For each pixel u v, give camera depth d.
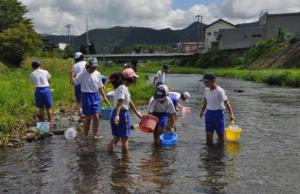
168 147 10.73
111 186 7.67
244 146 10.89
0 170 8.64
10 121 12.20
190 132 12.84
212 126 11.09
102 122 14.40
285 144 11.21
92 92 11.73
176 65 120.62
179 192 7.38
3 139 10.95
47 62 52.09
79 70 13.96
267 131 13.16
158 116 11.28
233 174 8.43
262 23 112.00
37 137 11.53
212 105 11.06
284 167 8.95
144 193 7.32
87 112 11.77
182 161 9.37
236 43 110.25
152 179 8.08
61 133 12.35
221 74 67.06
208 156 9.83
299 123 14.77
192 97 25.70
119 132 9.88
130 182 7.89
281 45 72.75
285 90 31.77
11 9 68.88
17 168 8.79
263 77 44.38
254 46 86.12
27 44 57.44
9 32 57.09
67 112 15.97
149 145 10.92
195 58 111.50
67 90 21.78
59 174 8.38
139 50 145.88
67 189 7.52
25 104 15.53
